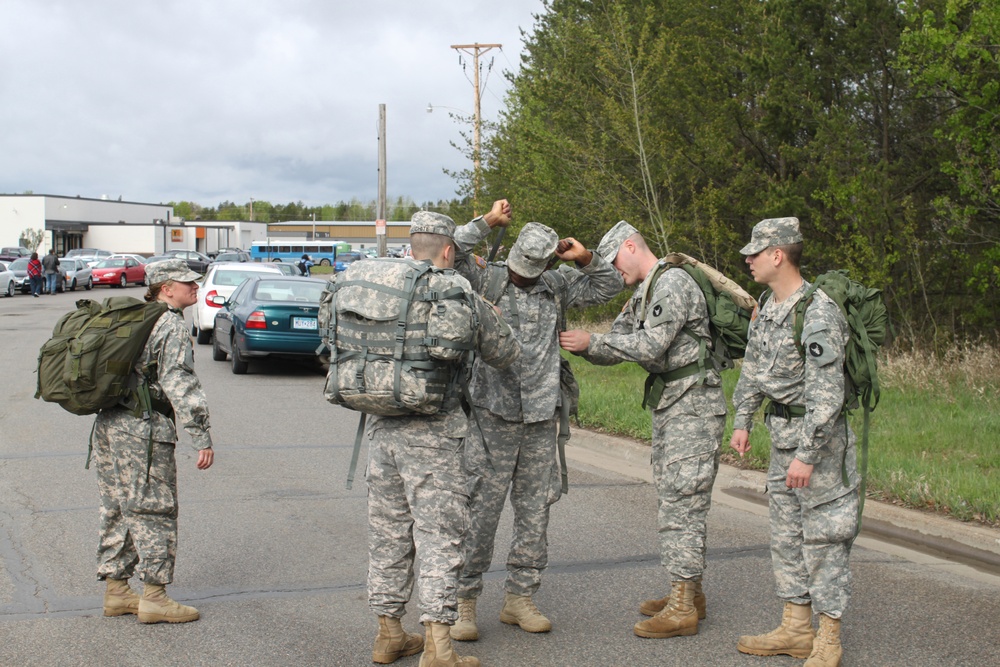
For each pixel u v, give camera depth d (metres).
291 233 118.31
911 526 6.47
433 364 3.96
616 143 14.70
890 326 4.36
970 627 4.78
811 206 12.74
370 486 4.21
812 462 4.07
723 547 6.14
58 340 4.62
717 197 13.32
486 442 4.51
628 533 6.47
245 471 8.38
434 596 3.94
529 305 4.57
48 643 4.55
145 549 4.73
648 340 4.46
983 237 11.88
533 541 4.69
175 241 85.38
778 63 12.88
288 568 5.68
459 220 19.16
